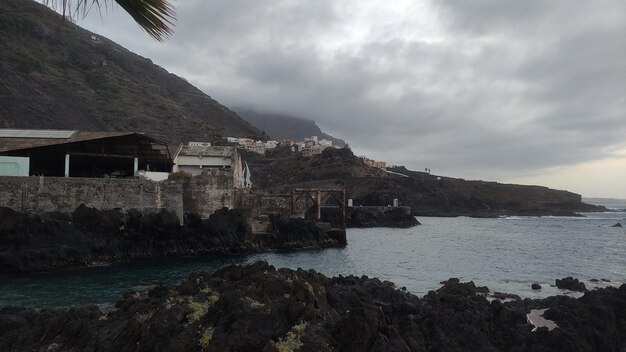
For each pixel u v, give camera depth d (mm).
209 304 20547
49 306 29719
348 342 17609
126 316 20734
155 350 17438
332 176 195875
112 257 48844
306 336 17312
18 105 117875
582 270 53812
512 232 118438
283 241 70438
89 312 22547
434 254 67062
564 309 26953
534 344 21969
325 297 22406
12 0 182375
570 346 21422
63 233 45000
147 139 57688
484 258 63531
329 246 75438
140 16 5102
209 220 58750
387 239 92562
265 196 82625
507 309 26484
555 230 128125
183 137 196000
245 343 16516
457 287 33688
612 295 29016
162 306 20891
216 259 54812
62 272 43031
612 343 23953
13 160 49250
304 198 86375
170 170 70875
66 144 54156
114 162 61719
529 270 52938
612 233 117312
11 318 21828
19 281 38594
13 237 42250
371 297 27594
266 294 20812
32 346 19422
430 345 20500
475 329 22594
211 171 62938
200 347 17234
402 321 21141
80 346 19094
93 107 172500
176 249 54625
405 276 46656
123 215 50312
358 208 139500
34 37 184875
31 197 46219
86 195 49125
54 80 167000
